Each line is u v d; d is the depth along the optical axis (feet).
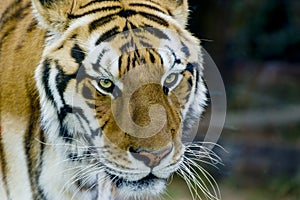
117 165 20.03
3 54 21.18
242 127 58.44
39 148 20.89
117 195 21.22
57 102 20.24
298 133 59.26
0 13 21.91
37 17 20.25
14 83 20.79
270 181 51.70
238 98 66.28
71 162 20.99
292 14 73.82
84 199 21.58
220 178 45.83
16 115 20.77
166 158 19.81
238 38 69.77
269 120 61.67
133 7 20.66
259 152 54.80
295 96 69.21
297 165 54.13
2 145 20.92
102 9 20.43
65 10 20.20
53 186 21.26
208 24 60.13
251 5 70.44
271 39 73.61
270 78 72.38
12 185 21.11
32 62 20.57
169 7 21.20
